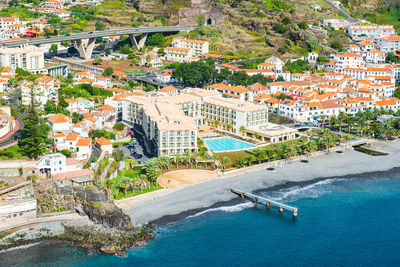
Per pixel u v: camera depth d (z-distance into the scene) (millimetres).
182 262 187000
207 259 189125
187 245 198000
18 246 194000
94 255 189625
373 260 192125
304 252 196250
